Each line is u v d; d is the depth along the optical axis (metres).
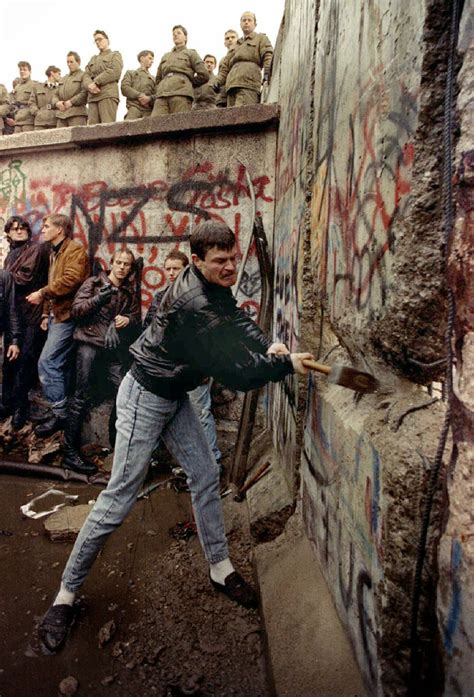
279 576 2.01
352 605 1.43
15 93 8.09
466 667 0.92
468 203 0.93
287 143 3.22
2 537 2.74
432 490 1.00
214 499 2.10
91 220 4.14
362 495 1.32
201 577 2.29
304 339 2.26
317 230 2.18
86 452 3.94
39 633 1.92
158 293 3.44
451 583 0.97
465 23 0.93
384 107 1.26
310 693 1.42
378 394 1.39
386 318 1.21
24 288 4.18
